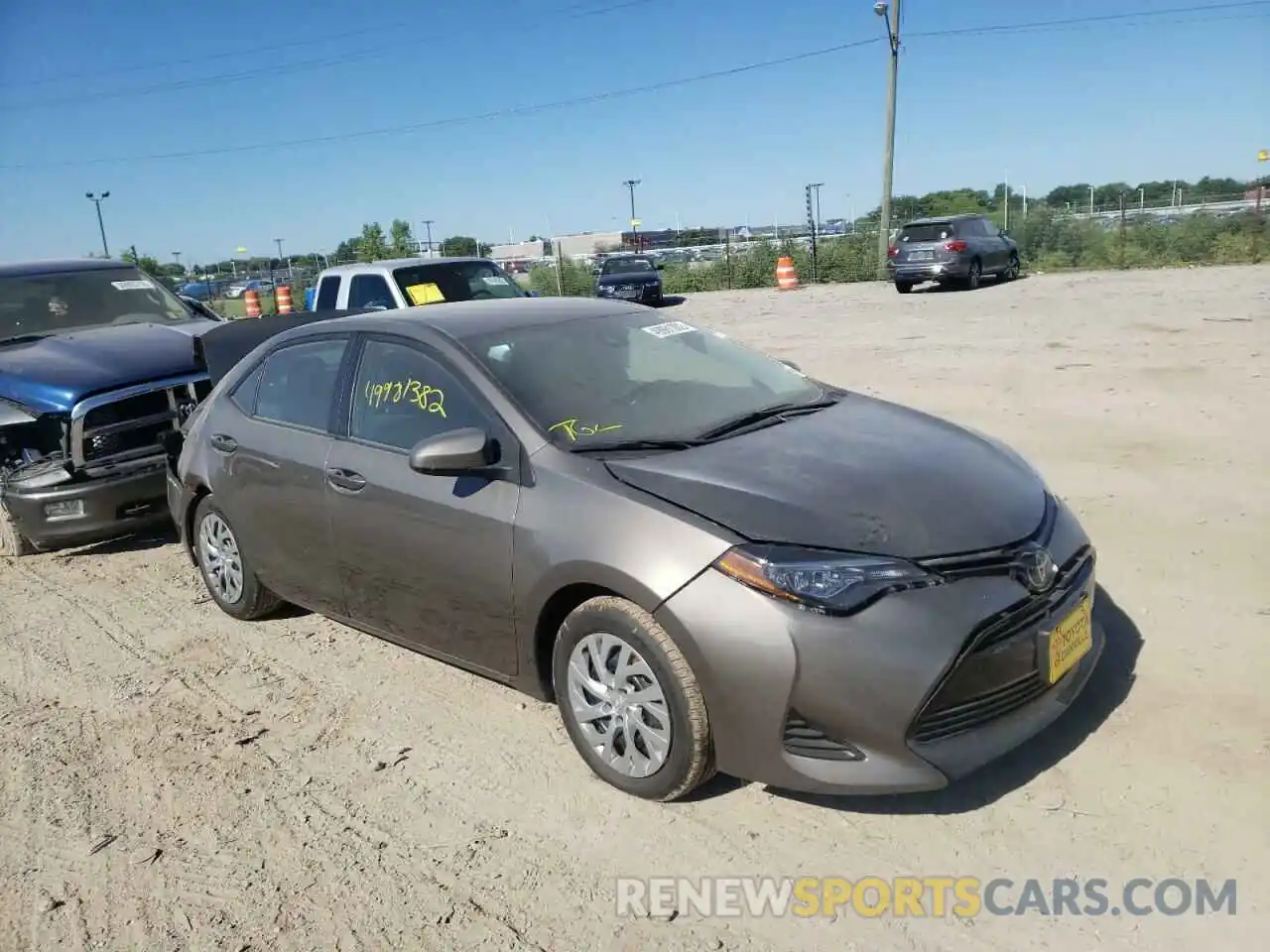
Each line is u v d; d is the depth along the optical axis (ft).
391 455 13.87
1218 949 8.72
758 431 12.89
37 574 22.48
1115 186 149.38
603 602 11.26
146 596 20.25
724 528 10.55
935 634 9.82
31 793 12.85
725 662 10.23
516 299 16.49
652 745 11.12
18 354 24.36
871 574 9.95
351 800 12.12
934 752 10.01
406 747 13.26
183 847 11.44
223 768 13.11
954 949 9.01
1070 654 11.00
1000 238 77.15
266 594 17.47
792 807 11.21
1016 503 11.39
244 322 22.24
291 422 15.79
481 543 12.44
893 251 73.46
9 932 10.24
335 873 10.75
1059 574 11.00
